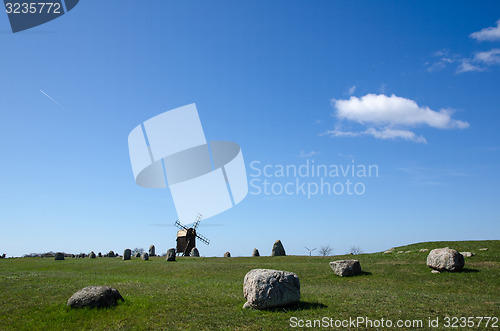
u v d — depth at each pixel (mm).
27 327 22375
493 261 43031
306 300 26047
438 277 36938
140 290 30562
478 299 27125
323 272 43469
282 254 70500
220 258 69250
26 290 31047
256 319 21547
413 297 27406
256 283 23578
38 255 108688
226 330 20125
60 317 23391
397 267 43406
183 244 98812
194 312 23688
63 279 38406
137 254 83688
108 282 35906
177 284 34562
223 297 27594
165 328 21031
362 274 40781
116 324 22062
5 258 89500
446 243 59125
